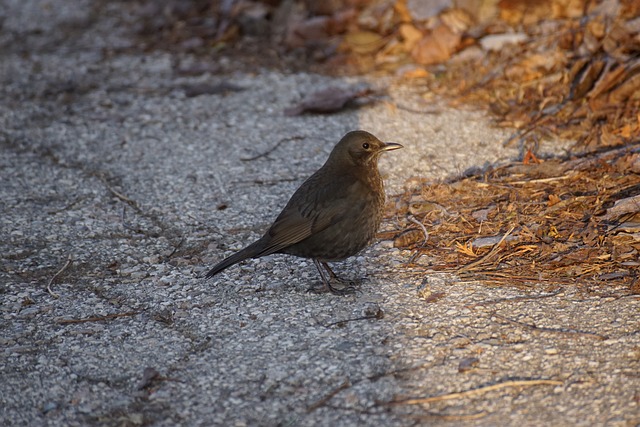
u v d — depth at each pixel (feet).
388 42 55.47
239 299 31.53
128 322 30.25
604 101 44.62
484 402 24.53
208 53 58.34
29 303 31.78
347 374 26.27
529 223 34.81
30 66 58.03
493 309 29.50
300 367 26.78
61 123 49.16
